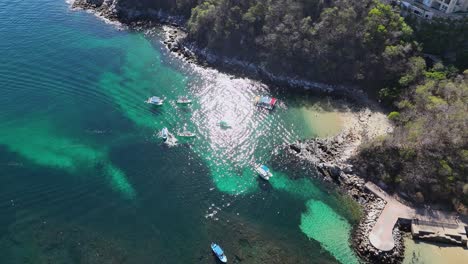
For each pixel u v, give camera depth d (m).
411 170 79.44
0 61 114.12
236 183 83.50
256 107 103.31
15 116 97.12
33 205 76.94
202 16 120.69
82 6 149.38
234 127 97.31
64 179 82.44
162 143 92.19
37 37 127.69
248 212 77.75
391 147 82.44
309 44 108.25
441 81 94.31
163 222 75.12
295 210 78.38
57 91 105.94
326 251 71.19
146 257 69.25
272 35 110.00
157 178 83.81
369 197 79.94
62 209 76.50
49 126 95.12
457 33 102.12
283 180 84.38
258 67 115.38
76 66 116.00
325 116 99.94
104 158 87.75
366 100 104.25
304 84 109.81
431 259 69.25
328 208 78.69
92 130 94.88
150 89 109.38
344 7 107.88
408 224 74.81
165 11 142.25
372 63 104.00
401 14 110.44
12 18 137.00
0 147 88.88
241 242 72.31
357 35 104.88
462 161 78.06
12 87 105.50
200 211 77.50
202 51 122.81
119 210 76.88
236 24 117.00
